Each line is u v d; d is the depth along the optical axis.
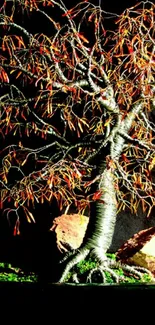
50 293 0.58
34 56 0.86
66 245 0.86
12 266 0.92
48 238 0.92
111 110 0.75
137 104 0.77
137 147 0.77
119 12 1.03
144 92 0.75
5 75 0.78
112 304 0.56
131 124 0.76
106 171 0.75
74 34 0.76
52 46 0.73
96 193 0.74
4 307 0.59
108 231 0.76
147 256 0.82
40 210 1.08
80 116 1.00
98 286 0.59
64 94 0.88
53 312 0.57
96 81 0.81
